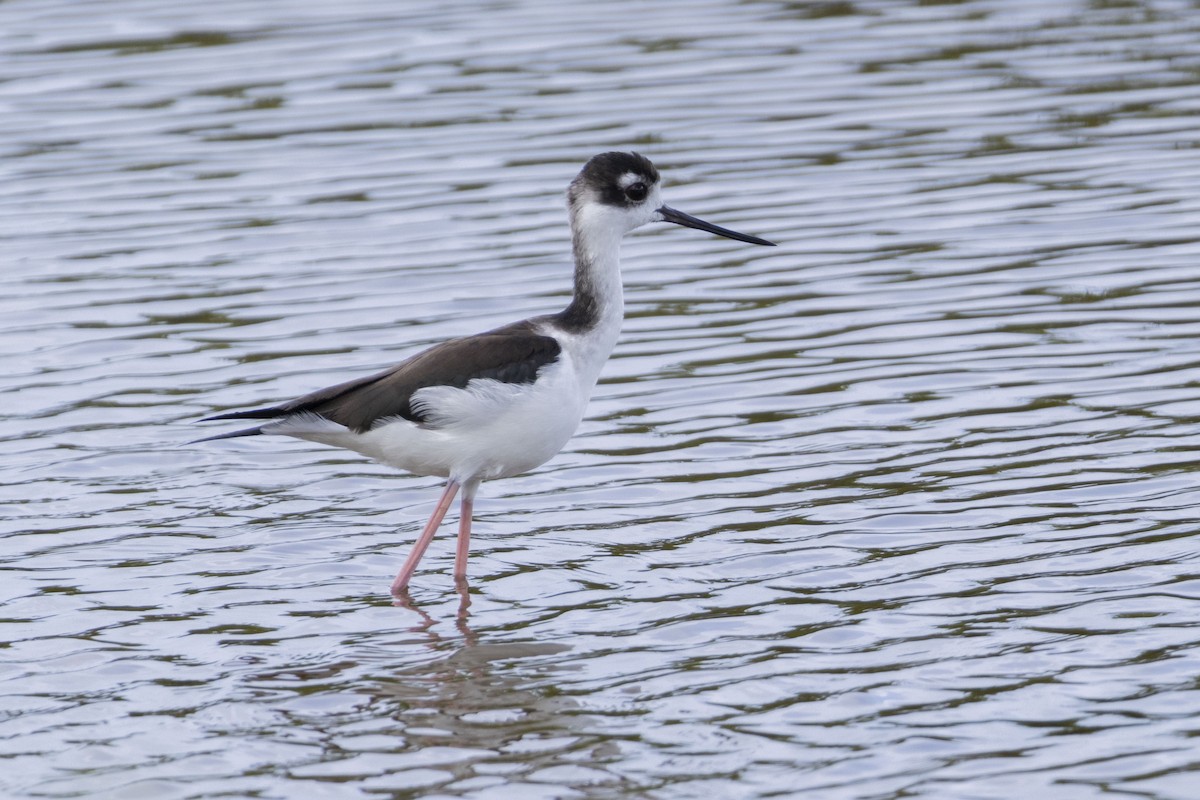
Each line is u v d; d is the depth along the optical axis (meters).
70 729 9.11
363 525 12.26
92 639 10.30
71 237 18.22
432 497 12.78
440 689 9.52
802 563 11.13
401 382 10.80
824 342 15.26
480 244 17.77
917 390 14.11
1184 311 15.43
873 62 23.02
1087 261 16.77
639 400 14.27
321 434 11.00
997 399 13.81
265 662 9.98
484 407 10.72
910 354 14.87
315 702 9.40
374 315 16.09
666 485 12.62
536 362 10.85
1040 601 10.32
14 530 11.98
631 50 23.67
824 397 14.09
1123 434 12.94
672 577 11.05
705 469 12.88
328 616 10.66
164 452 13.45
